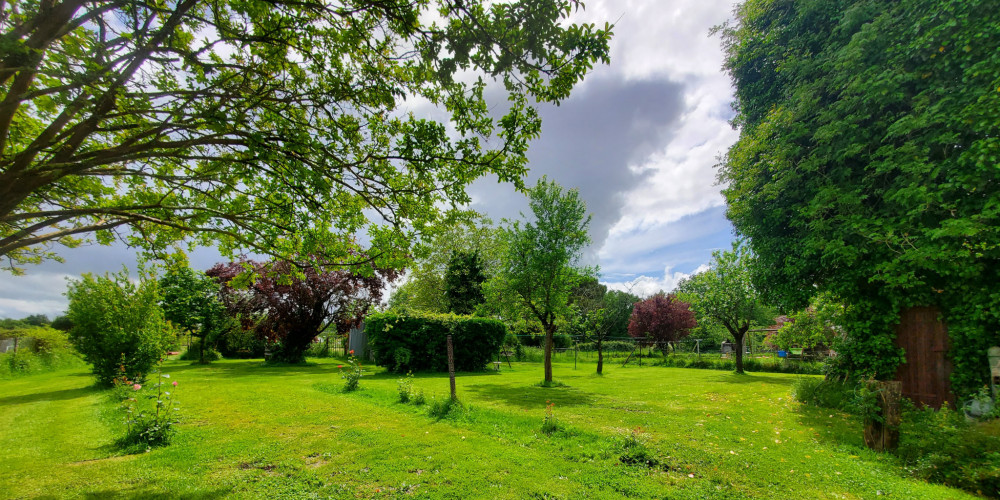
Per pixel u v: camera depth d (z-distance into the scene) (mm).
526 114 4719
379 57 4762
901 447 5125
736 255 18000
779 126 9539
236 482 4191
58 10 2887
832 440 5934
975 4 6465
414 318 17125
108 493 3930
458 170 5180
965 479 4145
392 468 4539
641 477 4340
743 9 11414
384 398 9086
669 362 23094
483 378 14789
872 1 8086
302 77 4527
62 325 26234
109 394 9555
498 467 4562
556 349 29031
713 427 6664
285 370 16750
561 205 12875
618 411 8055
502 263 13703
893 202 7582
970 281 6793
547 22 3686
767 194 9781
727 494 3945
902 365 7789
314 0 3867
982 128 6332
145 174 4215
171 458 4922
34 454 5180
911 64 7527
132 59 3311
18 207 4805
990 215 6023
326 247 6105
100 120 3502
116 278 10859
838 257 7906
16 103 2938
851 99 8008
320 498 3805
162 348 11164
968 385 6805
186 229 4785
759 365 19656
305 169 4223
